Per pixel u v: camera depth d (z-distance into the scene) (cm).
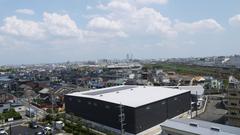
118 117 5022
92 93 6450
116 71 17500
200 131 3778
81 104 6028
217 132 3644
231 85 5362
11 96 9512
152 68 18375
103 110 5394
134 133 4731
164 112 5616
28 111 6850
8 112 6594
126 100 5369
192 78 11456
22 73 19212
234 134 3519
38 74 18000
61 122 5419
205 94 9238
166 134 4200
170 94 6106
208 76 12744
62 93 8869
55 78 15038
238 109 5088
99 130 5212
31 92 10181
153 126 5206
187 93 6619
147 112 5047
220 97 8481
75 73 17612
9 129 5450
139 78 13300
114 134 4844
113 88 7344
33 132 5197
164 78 12188
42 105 7900
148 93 6244
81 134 4844
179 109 6222
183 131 3916
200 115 6175
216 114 6206
